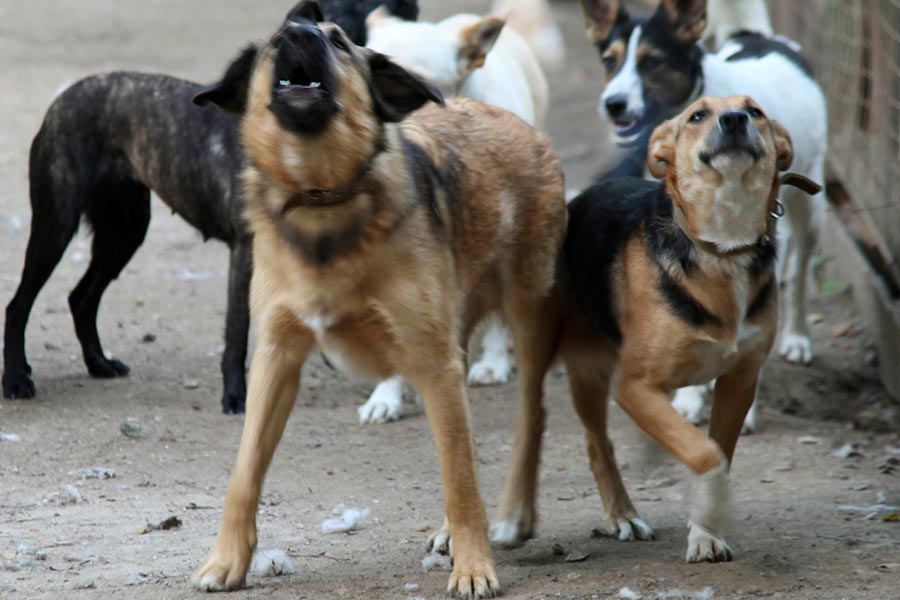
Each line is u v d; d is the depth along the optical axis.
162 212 20.77
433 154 8.27
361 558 8.34
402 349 7.58
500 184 8.80
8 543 8.53
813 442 11.98
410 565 8.19
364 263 7.36
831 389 14.06
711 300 8.05
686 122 8.15
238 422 11.93
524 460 9.00
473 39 13.32
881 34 15.59
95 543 8.57
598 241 8.88
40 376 13.14
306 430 11.92
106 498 9.73
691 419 12.41
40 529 8.88
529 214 9.02
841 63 18.02
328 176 7.20
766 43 14.66
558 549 8.66
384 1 14.08
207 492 9.98
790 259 15.55
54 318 15.28
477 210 8.54
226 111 7.75
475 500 7.64
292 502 9.85
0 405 12.08
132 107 12.57
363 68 7.38
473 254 8.55
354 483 10.43
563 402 13.12
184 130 12.34
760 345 8.32
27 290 12.46
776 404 13.64
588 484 10.55
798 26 20.95
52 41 31.36
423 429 12.11
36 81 27.16
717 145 7.84
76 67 28.59
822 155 14.40
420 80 7.42
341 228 7.31
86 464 10.59
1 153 22.39
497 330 13.83
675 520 9.52
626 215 8.77
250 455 7.58
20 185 20.89
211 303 16.34
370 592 7.50
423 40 13.16
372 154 7.34
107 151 12.77
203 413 12.18
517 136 9.12
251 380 7.69
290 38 7.11
